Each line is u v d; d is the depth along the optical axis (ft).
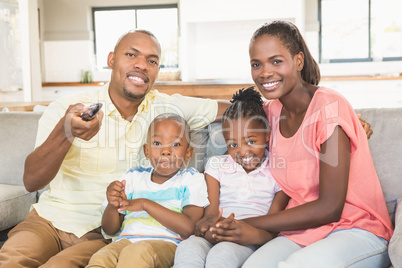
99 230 4.93
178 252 3.92
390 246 3.61
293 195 4.35
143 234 4.40
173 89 14.25
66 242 4.77
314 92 4.20
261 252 3.72
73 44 23.32
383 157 4.91
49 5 23.25
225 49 21.25
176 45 23.27
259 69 4.28
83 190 4.98
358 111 5.25
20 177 6.12
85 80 22.61
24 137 6.20
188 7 19.67
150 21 23.31
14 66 16.02
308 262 3.40
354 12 21.77
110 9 23.35
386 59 21.79
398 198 4.73
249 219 4.07
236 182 4.76
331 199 3.83
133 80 4.87
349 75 21.76
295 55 4.27
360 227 3.90
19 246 4.37
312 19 21.86
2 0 15.17
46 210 4.88
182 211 4.62
